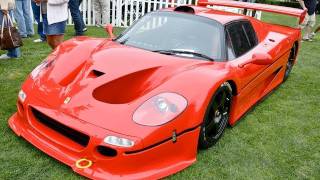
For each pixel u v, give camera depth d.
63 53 3.71
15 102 4.23
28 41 7.28
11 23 5.28
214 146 3.69
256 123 4.39
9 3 5.27
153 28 4.09
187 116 3.02
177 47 3.80
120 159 2.77
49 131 3.14
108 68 3.33
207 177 3.15
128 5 10.09
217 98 3.48
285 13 5.51
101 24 9.56
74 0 7.68
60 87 3.24
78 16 7.87
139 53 3.60
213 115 3.47
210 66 3.54
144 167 2.88
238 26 4.41
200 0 5.65
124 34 4.18
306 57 8.03
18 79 5.03
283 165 3.52
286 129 4.32
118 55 3.53
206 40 3.90
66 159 2.94
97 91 3.09
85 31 8.52
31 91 3.30
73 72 3.41
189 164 3.16
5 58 5.91
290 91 5.72
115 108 2.92
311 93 5.71
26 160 3.12
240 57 4.12
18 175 2.92
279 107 5.00
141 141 2.77
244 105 4.45
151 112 2.89
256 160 3.54
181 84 3.15
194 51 3.77
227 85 3.56
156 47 3.82
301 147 3.92
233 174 3.25
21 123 3.42
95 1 9.36
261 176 3.29
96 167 2.86
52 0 5.36
